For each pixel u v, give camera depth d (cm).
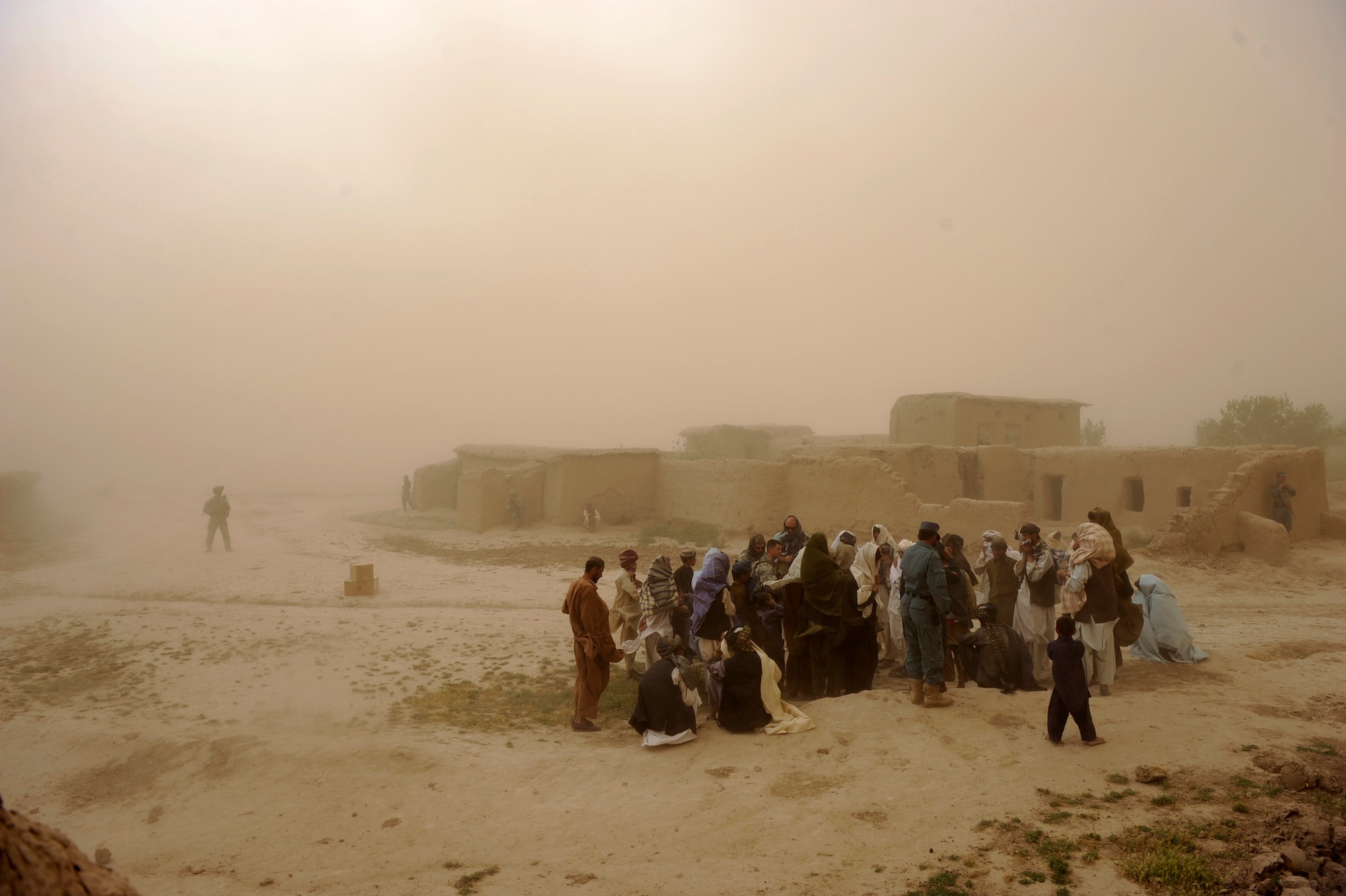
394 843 605
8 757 798
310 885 544
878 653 1059
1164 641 942
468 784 705
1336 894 495
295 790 700
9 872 187
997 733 735
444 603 1612
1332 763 628
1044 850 541
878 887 512
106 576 1872
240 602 1608
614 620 1048
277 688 1038
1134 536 2116
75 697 1007
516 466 3228
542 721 905
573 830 615
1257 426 4659
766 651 959
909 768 682
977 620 999
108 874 229
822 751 733
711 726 824
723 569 941
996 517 1947
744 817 621
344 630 1357
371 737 831
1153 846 533
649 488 3120
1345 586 1628
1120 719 738
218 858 591
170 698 997
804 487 2466
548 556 2311
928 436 3494
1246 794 594
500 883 537
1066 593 827
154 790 728
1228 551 1859
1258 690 816
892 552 1073
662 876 538
